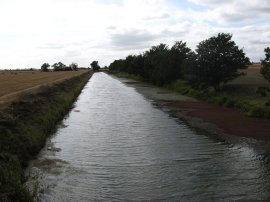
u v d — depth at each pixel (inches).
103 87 3201.3
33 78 3376.0
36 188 580.7
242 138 964.0
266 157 776.9
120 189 595.5
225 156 788.0
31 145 799.7
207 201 541.6
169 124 1198.9
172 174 668.7
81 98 2169.0
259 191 579.2
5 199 489.4
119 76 6082.7
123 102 1916.8
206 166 715.4
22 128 835.4
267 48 1461.6
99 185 612.7
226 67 2014.0
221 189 589.3
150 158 778.8
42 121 1042.7
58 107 1422.2
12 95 1249.4
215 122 1219.9
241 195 562.9
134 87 3157.0
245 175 658.2
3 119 807.7
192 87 2342.5
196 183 619.5
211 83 2106.3
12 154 695.1
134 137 995.3
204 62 2034.9
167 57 2952.8
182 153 818.2
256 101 1553.9
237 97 1766.7
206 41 2060.8
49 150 845.2
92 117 1371.8
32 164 726.5
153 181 631.2
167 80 3041.3
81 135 1023.0
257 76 2719.0
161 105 1755.7
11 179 562.6
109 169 701.9
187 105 1740.9
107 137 995.9
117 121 1273.4
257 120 1251.8
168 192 580.1
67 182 625.6
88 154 814.5
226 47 2009.1
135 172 683.4
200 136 997.8
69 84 2605.8
